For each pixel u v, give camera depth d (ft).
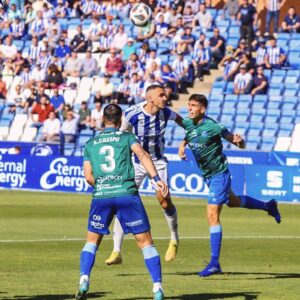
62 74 186.60
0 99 188.03
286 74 173.88
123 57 187.32
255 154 144.66
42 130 175.01
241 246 86.33
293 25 184.85
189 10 191.52
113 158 53.42
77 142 166.09
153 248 52.90
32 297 55.42
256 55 181.88
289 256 79.25
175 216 69.97
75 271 67.56
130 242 89.25
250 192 141.08
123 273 67.46
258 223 109.29
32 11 204.13
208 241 90.43
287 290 59.57
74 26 200.95
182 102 175.73
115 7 200.95
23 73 188.75
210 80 180.55
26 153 161.27
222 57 182.80
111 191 53.31
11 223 104.88
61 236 92.53
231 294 57.62
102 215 53.72
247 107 170.30
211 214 67.46
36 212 118.32
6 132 180.24
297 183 137.59
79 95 181.78
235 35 186.70
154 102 70.95
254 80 172.65
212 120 68.69
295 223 109.60
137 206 53.21
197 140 68.54
